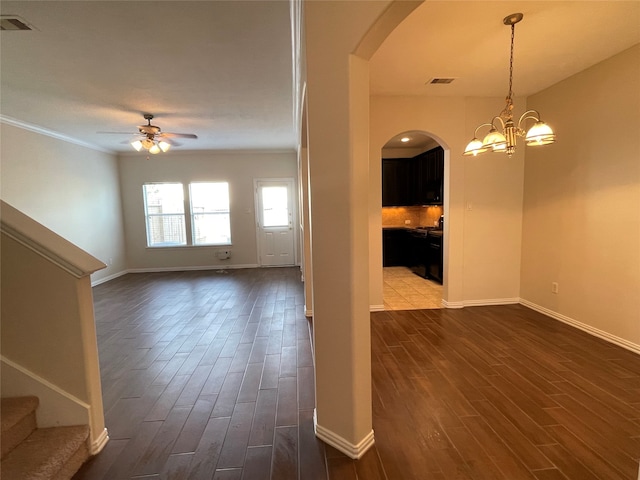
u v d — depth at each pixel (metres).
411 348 2.95
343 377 1.67
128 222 7.07
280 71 3.07
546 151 3.63
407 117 3.84
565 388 2.25
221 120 4.70
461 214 3.98
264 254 7.46
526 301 4.04
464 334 3.24
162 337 3.40
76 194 5.63
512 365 2.59
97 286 5.84
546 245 3.68
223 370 2.66
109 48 2.58
